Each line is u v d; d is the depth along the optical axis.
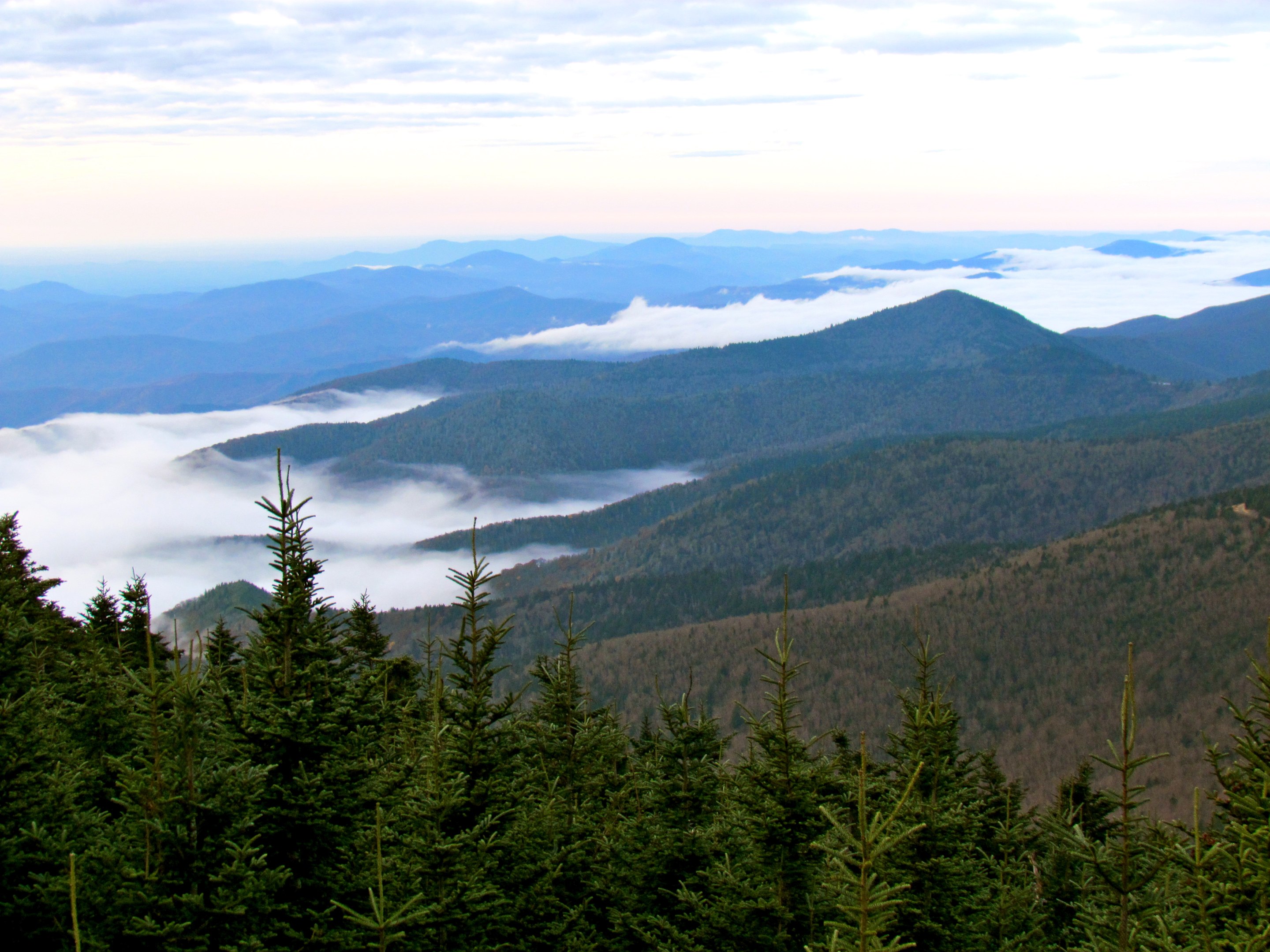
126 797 16.05
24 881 16.38
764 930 19.94
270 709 17.61
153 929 14.89
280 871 16.30
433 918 16.97
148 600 21.81
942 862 20.22
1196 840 15.75
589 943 21.23
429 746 20.64
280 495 18.53
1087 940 19.97
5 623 20.94
